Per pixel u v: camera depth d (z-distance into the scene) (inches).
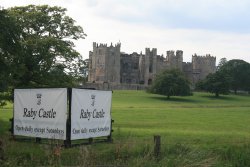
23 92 968.3
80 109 920.3
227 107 4163.4
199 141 1150.3
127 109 3336.6
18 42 1246.3
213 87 6486.2
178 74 5959.6
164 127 1895.9
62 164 698.2
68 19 1941.4
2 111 2539.4
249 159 818.2
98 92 975.0
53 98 914.1
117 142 920.9
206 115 2851.9
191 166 671.8
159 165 673.6
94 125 967.6
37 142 936.3
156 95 6230.3
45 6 1925.4
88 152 685.3
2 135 1129.4
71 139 895.1
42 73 1745.8
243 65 7770.7
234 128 1936.5
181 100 5615.2
